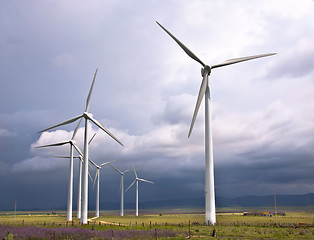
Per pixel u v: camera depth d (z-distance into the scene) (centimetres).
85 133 6106
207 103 5275
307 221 6400
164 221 6825
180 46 5359
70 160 7719
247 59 5406
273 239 3030
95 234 3366
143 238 3172
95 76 6159
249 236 3297
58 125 5978
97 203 11075
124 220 7438
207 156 5072
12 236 2755
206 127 5184
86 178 5972
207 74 5256
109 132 6147
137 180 13300
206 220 4928
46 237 3070
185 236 3300
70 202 7512
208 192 4966
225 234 3472
